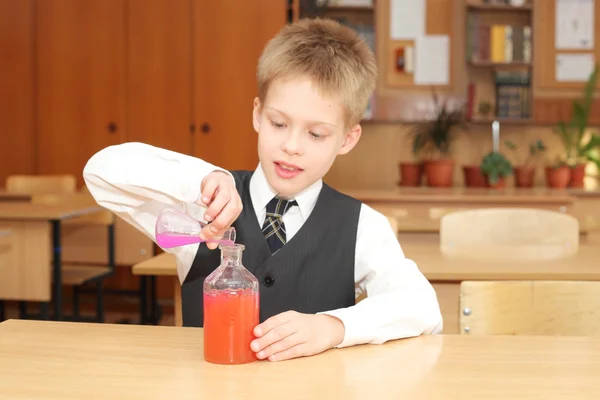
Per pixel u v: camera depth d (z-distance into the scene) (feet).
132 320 13.85
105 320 13.85
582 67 15.76
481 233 7.61
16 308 14.89
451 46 15.71
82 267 11.98
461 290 4.10
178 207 3.64
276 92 3.33
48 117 15.10
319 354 2.98
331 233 3.91
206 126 14.75
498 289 4.12
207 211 2.97
